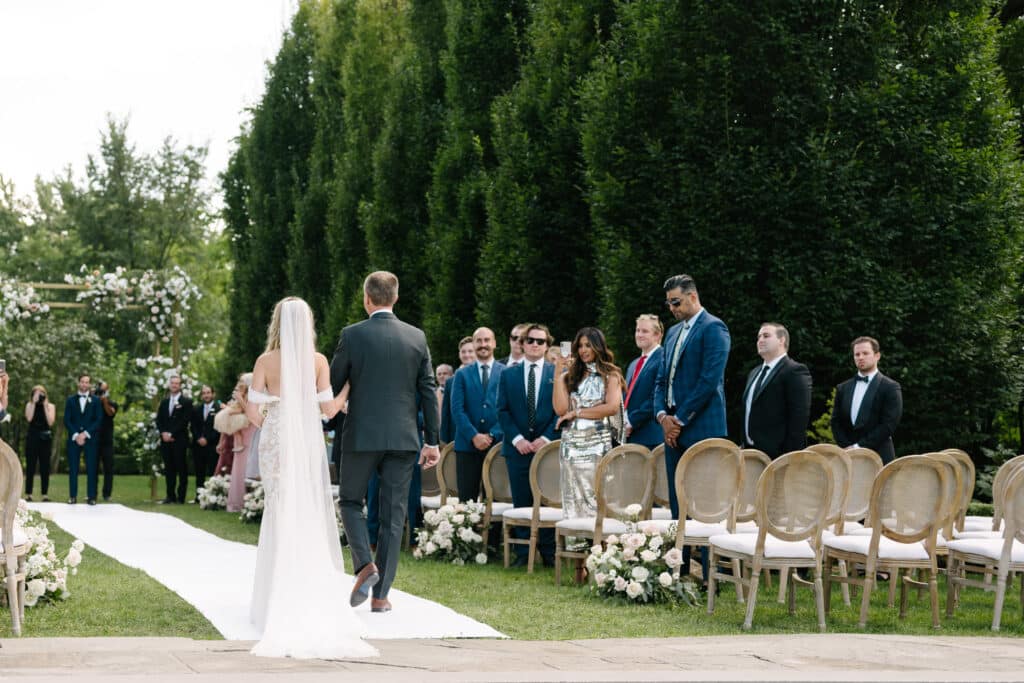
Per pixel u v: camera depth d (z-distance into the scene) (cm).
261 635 597
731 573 865
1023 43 1580
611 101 1186
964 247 1130
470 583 816
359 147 2003
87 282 2317
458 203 1602
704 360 778
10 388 2791
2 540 609
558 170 1361
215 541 1130
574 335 1368
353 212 1983
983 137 1182
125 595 742
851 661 494
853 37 1134
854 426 886
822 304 1070
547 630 623
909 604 770
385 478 667
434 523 960
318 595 586
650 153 1134
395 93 1831
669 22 1159
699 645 550
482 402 988
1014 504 655
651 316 877
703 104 1130
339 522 1102
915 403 1131
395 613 662
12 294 2261
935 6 1193
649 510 794
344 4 2308
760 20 1119
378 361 659
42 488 1798
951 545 702
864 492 773
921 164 1126
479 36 1587
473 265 1559
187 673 456
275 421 634
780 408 829
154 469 1817
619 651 528
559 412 847
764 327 842
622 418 852
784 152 1101
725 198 1101
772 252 1092
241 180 2648
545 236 1368
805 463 643
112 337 3738
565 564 922
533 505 881
